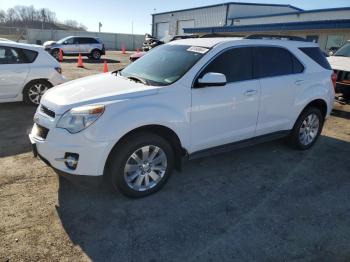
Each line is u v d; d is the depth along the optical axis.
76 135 3.28
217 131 4.19
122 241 3.04
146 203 3.69
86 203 3.63
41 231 3.13
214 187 4.12
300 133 5.38
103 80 4.22
